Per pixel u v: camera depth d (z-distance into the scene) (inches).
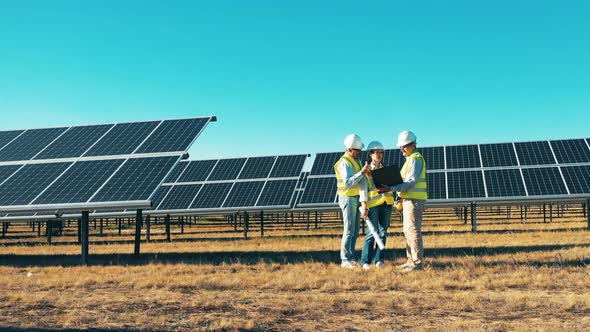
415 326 277.1
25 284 426.0
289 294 369.4
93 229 1672.0
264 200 1082.7
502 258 519.5
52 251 815.1
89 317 300.7
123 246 894.4
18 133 821.9
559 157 995.9
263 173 1204.5
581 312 298.2
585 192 906.1
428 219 1729.8
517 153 1038.4
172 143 705.6
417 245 462.9
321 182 1136.8
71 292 389.1
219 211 1066.1
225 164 1294.3
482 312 304.0
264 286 400.2
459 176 1007.6
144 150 700.0
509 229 1034.7
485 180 975.6
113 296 367.9
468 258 519.2
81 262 599.8
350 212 510.0
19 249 870.4
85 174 657.0
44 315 306.8
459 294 353.1
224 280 421.1
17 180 662.5
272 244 816.3
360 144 520.1
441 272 439.2
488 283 383.9
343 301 337.1
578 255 524.7
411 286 386.3
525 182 950.4
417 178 466.3
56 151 734.5
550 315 293.4
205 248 792.3
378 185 460.8
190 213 1071.6
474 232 935.0
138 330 271.6
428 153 1117.7
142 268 520.1
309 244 791.1
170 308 324.5
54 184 641.0
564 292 355.9
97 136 768.9
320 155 1256.8
